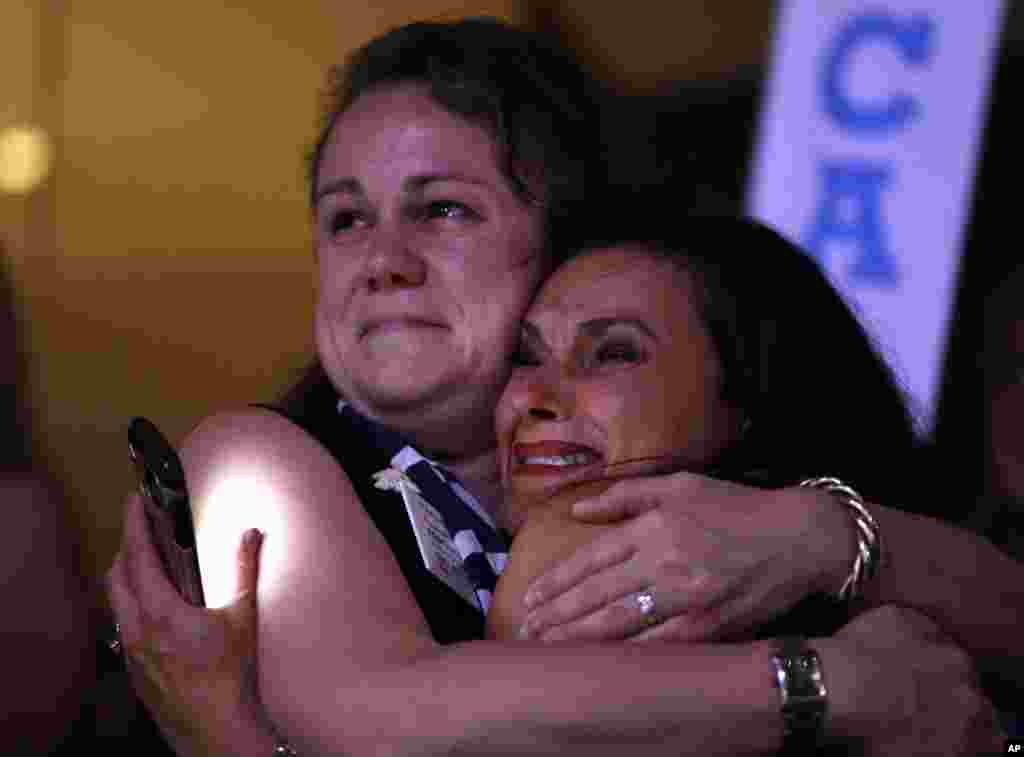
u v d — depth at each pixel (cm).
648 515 330
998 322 608
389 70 395
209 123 784
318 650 325
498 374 381
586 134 404
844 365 399
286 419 381
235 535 352
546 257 390
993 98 970
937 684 325
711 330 372
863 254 752
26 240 761
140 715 457
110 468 743
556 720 306
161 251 775
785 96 764
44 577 494
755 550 331
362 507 360
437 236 381
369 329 380
